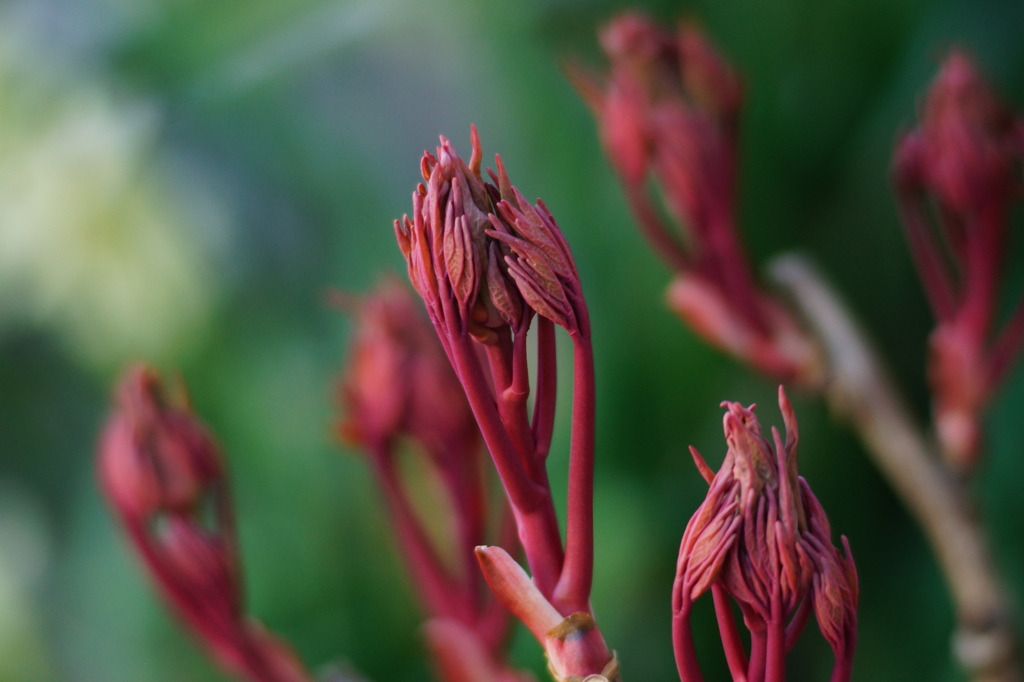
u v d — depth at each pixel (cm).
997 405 113
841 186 116
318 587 121
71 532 137
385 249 130
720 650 110
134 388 72
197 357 131
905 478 82
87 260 129
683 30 77
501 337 60
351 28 116
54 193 127
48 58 124
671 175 78
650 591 114
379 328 74
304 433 126
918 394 117
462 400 74
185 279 131
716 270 80
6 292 131
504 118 125
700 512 59
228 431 128
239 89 121
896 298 116
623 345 117
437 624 74
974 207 78
